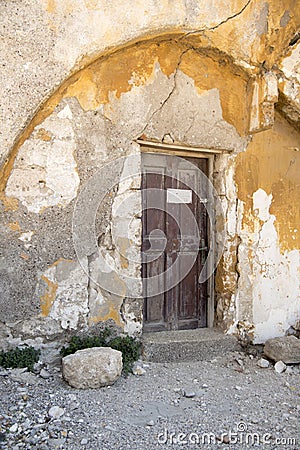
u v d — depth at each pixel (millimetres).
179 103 4660
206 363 4555
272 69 4699
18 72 3824
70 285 4254
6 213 4027
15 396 3496
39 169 4125
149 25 4156
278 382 4152
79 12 3961
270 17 4539
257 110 4766
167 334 4812
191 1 4266
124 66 4391
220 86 4836
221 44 4492
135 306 4520
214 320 5133
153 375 4168
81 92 4246
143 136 4520
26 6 3826
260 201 5066
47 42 3887
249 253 5016
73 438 2951
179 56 4594
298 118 4996
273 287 5117
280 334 5141
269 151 5105
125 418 3285
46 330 4176
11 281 4055
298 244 5195
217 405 3600
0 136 3795
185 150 4902
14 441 2873
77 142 4254
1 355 4020
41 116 4102
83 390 3723
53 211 4180
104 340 4348
